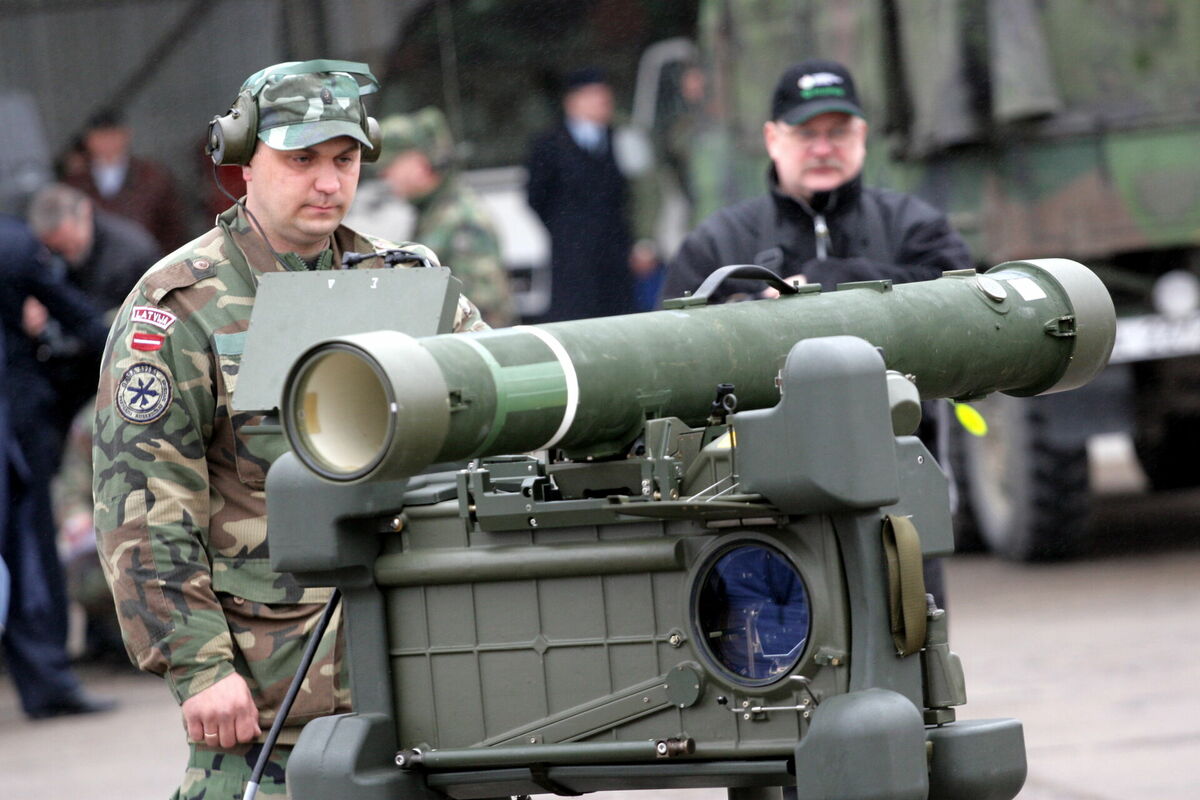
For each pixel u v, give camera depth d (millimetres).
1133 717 18953
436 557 7523
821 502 6742
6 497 22109
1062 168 25750
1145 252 26375
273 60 31469
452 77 32688
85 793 18781
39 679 23219
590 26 34344
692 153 32875
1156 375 26703
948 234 14078
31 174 31469
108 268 26109
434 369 6516
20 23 31547
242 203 10438
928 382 8273
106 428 10016
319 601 10086
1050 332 8641
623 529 7238
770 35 29328
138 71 31516
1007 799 7469
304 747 7602
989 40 25531
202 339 10070
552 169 34031
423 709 7629
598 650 7309
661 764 7207
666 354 7391
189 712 9820
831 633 6914
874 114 27188
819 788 6785
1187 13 25641
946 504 7402
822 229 13945
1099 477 40062
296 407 6594
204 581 9945
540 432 6949
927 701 7289
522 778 7414
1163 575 26828
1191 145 25609
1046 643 22766
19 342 23062
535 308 34688
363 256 9828
